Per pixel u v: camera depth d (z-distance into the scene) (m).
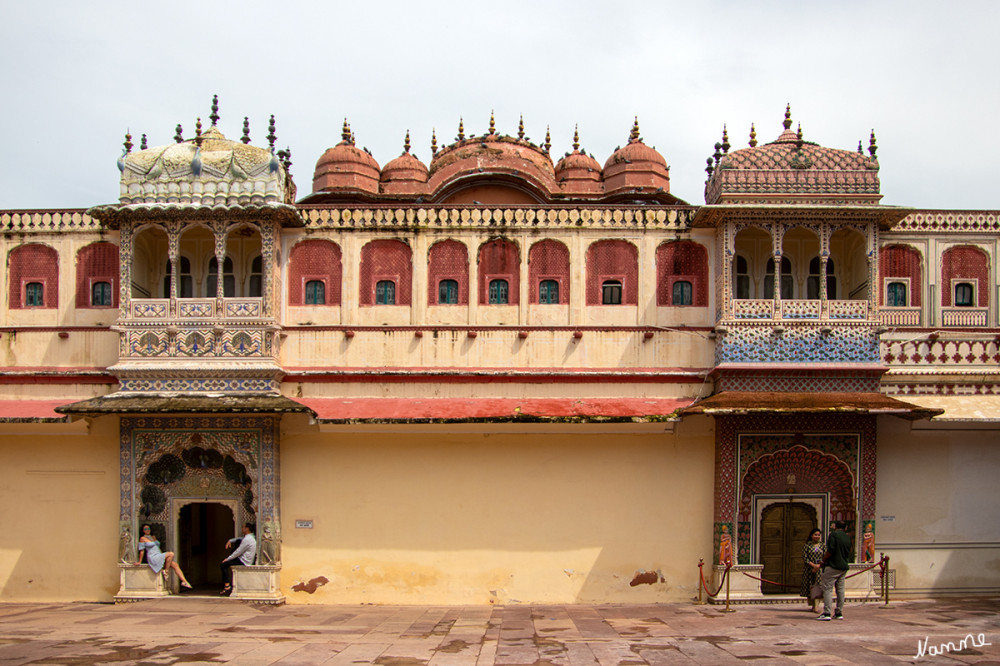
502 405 12.77
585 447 12.96
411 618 11.33
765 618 11.04
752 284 13.83
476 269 13.65
